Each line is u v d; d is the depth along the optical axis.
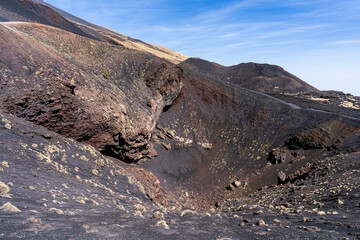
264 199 33.06
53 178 14.93
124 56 80.56
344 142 62.19
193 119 87.88
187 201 52.72
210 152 78.19
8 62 30.48
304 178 44.59
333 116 78.06
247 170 69.12
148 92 73.19
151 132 65.19
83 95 38.66
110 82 59.53
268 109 95.31
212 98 99.06
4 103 26.42
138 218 9.69
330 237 8.23
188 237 7.04
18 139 19.81
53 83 33.25
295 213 16.97
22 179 11.46
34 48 38.34
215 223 11.21
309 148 66.44
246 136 85.75
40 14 160.88
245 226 10.69
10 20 119.56
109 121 42.09
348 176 30.69
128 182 28.69
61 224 5.92
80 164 23.80
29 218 5.73
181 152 71.00
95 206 11.20
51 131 29.59
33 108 29.53
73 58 59.72
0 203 6.72
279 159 67.00
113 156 48.22
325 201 21.42
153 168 58.41
